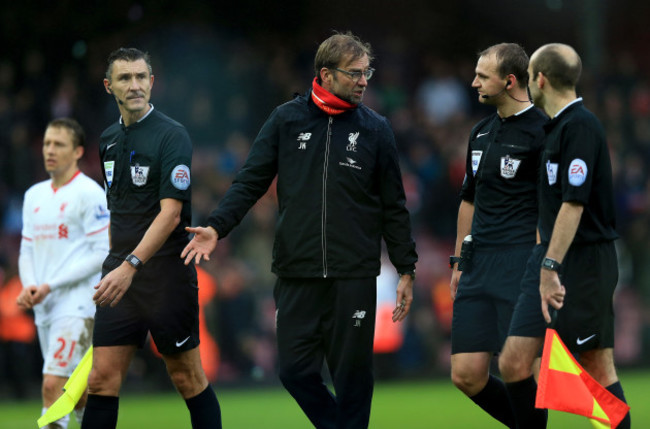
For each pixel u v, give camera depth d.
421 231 59.62
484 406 22.45
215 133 61.19
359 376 20.92
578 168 19.44
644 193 62.47
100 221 25.09
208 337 49.50
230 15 67.75
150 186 21.06
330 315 20.84
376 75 70.19
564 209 19.47
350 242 20.69
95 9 63.09
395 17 74.62
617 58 77.88
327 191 20.67
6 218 52.69
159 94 60.84
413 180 60.31
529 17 76.38
